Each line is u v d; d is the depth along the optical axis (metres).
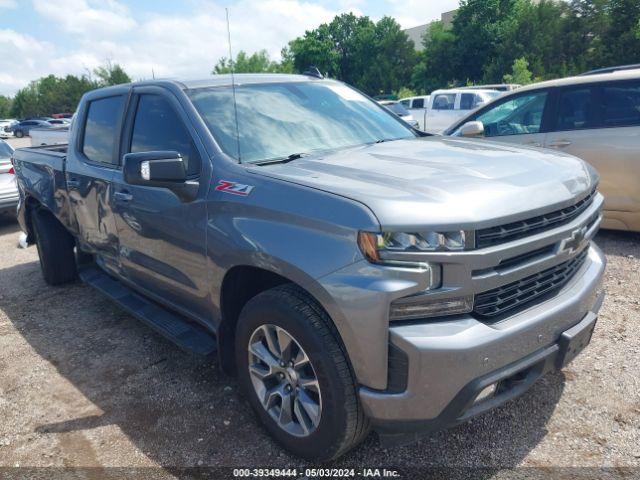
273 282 2.80
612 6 36.19
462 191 2.24
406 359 2.09
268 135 3.16
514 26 44.81
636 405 2.92
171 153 2.80
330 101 3.76
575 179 2.65
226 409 3.15
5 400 3.43
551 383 3.17
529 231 2.31
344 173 2.55
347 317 2.15
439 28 53.72
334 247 2.20
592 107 5.80
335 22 75.00
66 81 83.75
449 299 2.12
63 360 3.93
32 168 5.28
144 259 3.56
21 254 7.11
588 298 2.59
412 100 22.69
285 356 2.54
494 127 6.62
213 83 3.49
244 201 2.61
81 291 5.40
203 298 3.06
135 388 3.46
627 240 5.85
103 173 3.90
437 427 2.16
